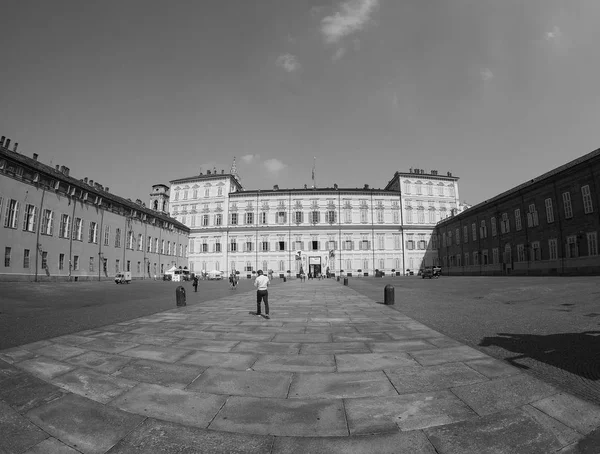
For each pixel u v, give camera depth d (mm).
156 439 4125
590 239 34719
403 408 4754
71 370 6410
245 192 78062
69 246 42000
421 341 8297
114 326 10727
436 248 76562
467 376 5789
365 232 76562
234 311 14398
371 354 7266
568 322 9875
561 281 26172
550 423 4258
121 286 36000
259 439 4078
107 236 49625
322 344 8227
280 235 76875
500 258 51062
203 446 3963
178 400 5133
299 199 77812
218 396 5242
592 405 4578
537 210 42906
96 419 4617
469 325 10039
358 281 48531
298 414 4648
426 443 3930
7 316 12953
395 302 17188
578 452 3717
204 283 49844
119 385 5703
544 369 5906
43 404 5035
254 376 6055
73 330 10039
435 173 82188
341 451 3811
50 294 23891
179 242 73938
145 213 59875
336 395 5219
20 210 35406
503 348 7320
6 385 5684
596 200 34094
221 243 77500
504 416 4453
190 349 7848
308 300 19344
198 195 79812
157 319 12180
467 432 4129
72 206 42781
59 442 4121
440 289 25594
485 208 55500
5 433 4301
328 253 76000
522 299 16250
